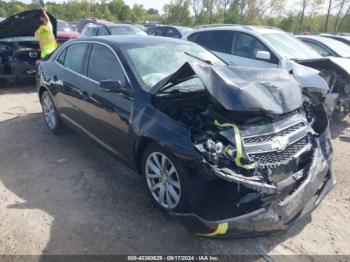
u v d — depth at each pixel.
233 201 2.76
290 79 3.56
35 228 3.32
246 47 7.16
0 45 8.76
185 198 3.04
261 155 2.94
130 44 4.30
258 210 2.78
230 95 3.03
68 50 5.19
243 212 2.77
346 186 4.19
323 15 39.16
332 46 9.81
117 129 3.89
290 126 3.25
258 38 6.99
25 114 6.91
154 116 3.39
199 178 2.86
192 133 3.05
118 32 12.24
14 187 4.07
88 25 13.92
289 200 2.91
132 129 3.59
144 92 3.63
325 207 3.73
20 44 8.83
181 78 3.39
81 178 4.26
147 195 3.88
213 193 2.80
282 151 3.03
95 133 4.44
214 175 2.76
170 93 3.50
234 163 2.82
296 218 3.03
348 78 5.96
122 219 3.45
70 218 3.47
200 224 2.85
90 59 4.59
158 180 3.52
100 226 3.34
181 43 4.68
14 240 3.16
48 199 3.81
